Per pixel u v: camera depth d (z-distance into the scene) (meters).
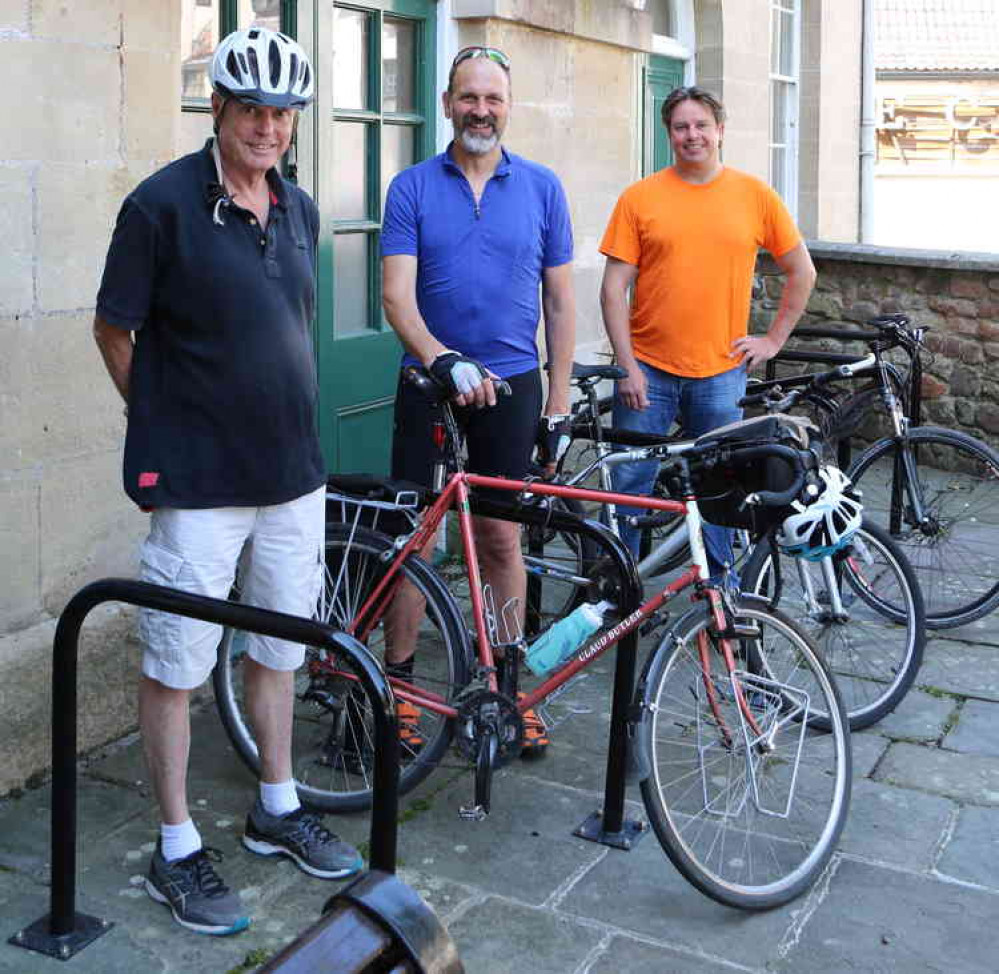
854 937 2.81
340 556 3.36
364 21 4.79
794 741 3.29
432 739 3.21
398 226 3.50
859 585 4.13
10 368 3.24
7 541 3.28
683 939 2.79
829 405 5.06
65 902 2.71
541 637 3.18
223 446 2.71
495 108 3.42
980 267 6.73
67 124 3.31
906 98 29.86
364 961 1.31
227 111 2.58
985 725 3.89
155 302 2.66
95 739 3.56
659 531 3.74
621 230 4.34
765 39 9.24
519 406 3.57
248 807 3.29
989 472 4.80
